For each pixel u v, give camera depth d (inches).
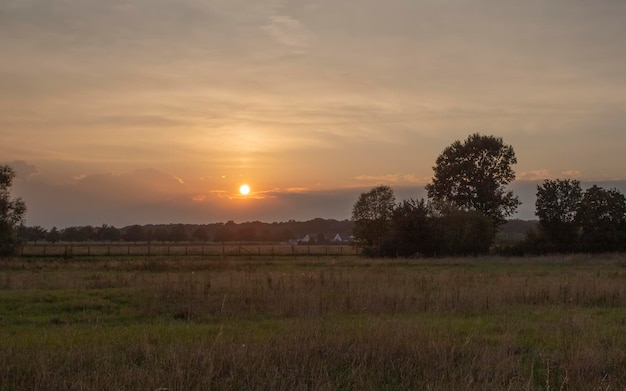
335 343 401.7
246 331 496.7
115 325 562.3
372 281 880.3
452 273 1147.3
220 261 1612.9
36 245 4097.0
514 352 418.9
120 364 362.6
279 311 624.1
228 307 643.5
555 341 454.9
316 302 647.1
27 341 439.8
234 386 324.5
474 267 1553.9
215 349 379.2
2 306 676.1
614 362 381.1
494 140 2736.2
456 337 457.1
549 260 1847.9
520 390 319.9
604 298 751.7
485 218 2298.2
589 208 2309.3
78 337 459.8
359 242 2554.1
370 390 322.0
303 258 2164.1
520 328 512.4
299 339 414.3
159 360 362.6
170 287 783.1
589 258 1935.3
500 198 2721.5
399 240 2241.6
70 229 5807.1
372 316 583.2
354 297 689.0
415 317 588.1
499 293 740.7
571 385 336.8
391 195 2513.5
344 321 549.6
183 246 4165.8
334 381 334.6
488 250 2282.2
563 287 783.7
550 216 2358.5
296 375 337.7
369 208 2507.4
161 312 642.8
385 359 373.4
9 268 1393.9
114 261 1718.8
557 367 376.5
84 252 2664.9
